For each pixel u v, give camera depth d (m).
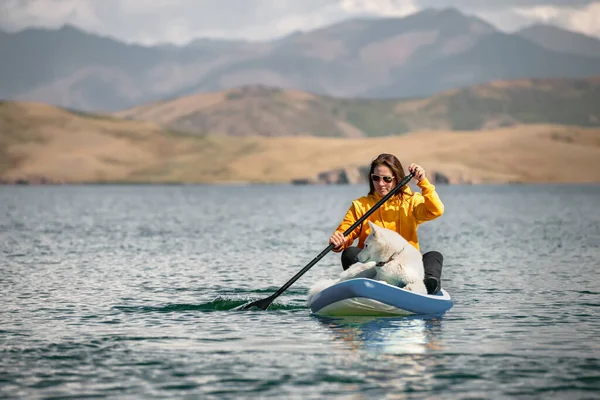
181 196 116.69
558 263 23.80
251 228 42.16
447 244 31.56
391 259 13.75
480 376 9.87
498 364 10.45
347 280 13.74
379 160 14.11
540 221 49.03
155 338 12.23
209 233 38.00
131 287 18.33
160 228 42.12
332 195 120.00
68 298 16.52
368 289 13.56
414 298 13.81
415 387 9.40
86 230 40.28
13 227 42.78
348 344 11.72
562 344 11.68
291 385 9.50
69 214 60.00
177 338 12.23
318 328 12.98
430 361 10.62
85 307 15.32
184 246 30.25
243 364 10.52
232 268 22.47
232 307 15.24
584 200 90.88
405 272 13.66
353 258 14.27
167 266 22.98
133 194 128.75
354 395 9.09
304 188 169.88
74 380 9.77
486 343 11.75
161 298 16.53
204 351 11.30
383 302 13.70
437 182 181.12
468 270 21.86
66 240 33.25
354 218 14.41
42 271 21.66
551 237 35.03
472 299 16.16
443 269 22.12
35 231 39.34
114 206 78.00
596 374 9.94
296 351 11.26
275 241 32.75
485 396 9.04
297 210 68.00
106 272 21.41
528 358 10.77
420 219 14.15
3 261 24.36
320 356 10.95
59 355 11.07
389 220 14.14
